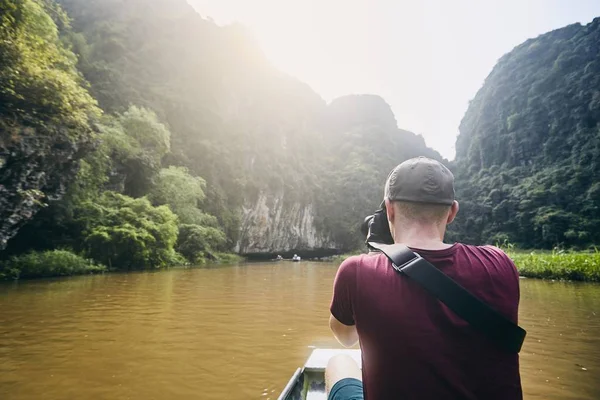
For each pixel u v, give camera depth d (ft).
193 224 87.76
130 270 54.08
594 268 44.93
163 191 86.43
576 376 11.39
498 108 273.54
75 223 53.67
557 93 234.58
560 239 177.99
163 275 45.80
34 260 42.34
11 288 31.07
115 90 110.32
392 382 2.65
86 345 14.29
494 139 266.57
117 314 20.33
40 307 22.27
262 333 16.37
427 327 2.64
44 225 50.55
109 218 58.49
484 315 2.58
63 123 40.93
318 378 7.04
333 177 210.59
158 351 13.56
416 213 3.20
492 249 3.18
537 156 232.12
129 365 12.02
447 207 3.24
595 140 202.18
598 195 181.57
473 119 321.11
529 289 36.19
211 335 15.92
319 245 185.06
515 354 2.68
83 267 47.62
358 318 2.94
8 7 35.58
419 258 2.86
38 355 13.01
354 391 3.81
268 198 159.22
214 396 9.59
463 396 2.51
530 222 194.18
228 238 131.85
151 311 21.27
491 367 2.58
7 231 36.91
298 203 174.29
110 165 70.28
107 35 145.48
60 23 110.93
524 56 279.28
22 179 37.37
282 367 11.87
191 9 211.00
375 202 203.21
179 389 10.05
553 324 18.84
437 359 2.56
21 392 9.83
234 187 141.28
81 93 43.57
